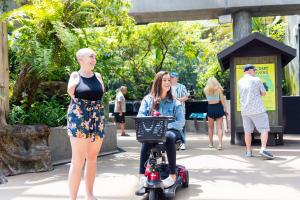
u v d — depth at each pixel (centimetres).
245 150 918
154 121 457
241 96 806
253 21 1928
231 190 550
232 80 1025
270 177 628
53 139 782
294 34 1505
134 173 682
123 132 1379
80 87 460
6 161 672
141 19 1257
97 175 667
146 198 519
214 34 2064
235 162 764
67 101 933
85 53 467
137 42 1680
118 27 892
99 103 474
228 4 1141
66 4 791
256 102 788
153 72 1833
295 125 1270
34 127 702
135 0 1158
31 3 855
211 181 607
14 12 727
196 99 1748
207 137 1241
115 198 520
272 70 1008
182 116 522
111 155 897
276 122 1000
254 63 1016
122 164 774
